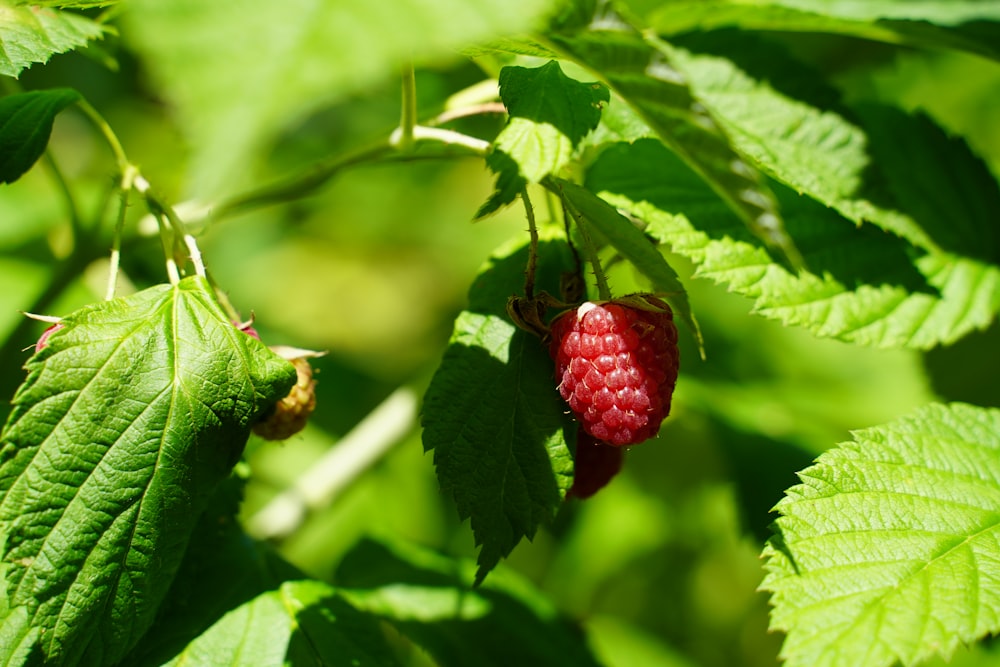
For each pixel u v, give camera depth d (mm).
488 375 333
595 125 315
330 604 348
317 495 404
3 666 317
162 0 268
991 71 600
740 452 431
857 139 367
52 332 315
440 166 726
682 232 351
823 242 361
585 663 379
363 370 584
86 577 314
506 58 342
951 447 336
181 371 318
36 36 332
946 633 312
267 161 598
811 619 314
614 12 301
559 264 344
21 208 491
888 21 371
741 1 374
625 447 339
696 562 573
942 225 370
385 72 270
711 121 300
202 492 321
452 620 373
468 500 329
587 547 554
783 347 617
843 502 328
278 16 269
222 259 692
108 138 337
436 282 767
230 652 337
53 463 312
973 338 397
